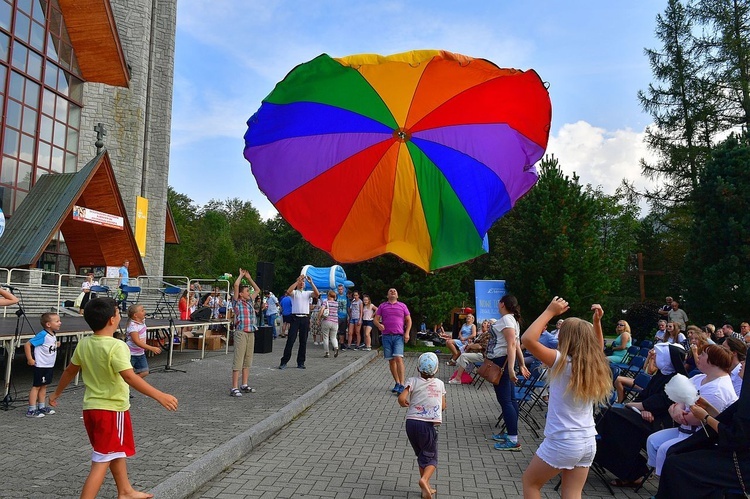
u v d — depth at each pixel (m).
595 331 4.05
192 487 4.88
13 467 5.09
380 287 22.52
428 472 4.93
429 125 6.31
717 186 22.00
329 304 16.75
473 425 8.29
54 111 24.48
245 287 9.70
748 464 4.11
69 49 25.67
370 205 6.64
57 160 24.62
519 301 21.12
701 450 4.31
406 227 6.71
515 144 6.26
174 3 31.69
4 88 21.36
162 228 30.50
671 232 34.84
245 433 6.52
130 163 28.03
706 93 30.34
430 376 5.25
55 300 16.55
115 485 4.64
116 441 3.98
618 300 28.41
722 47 29.81
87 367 4.03
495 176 6.45
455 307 24.16
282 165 6.44
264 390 9.93
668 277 34.62
